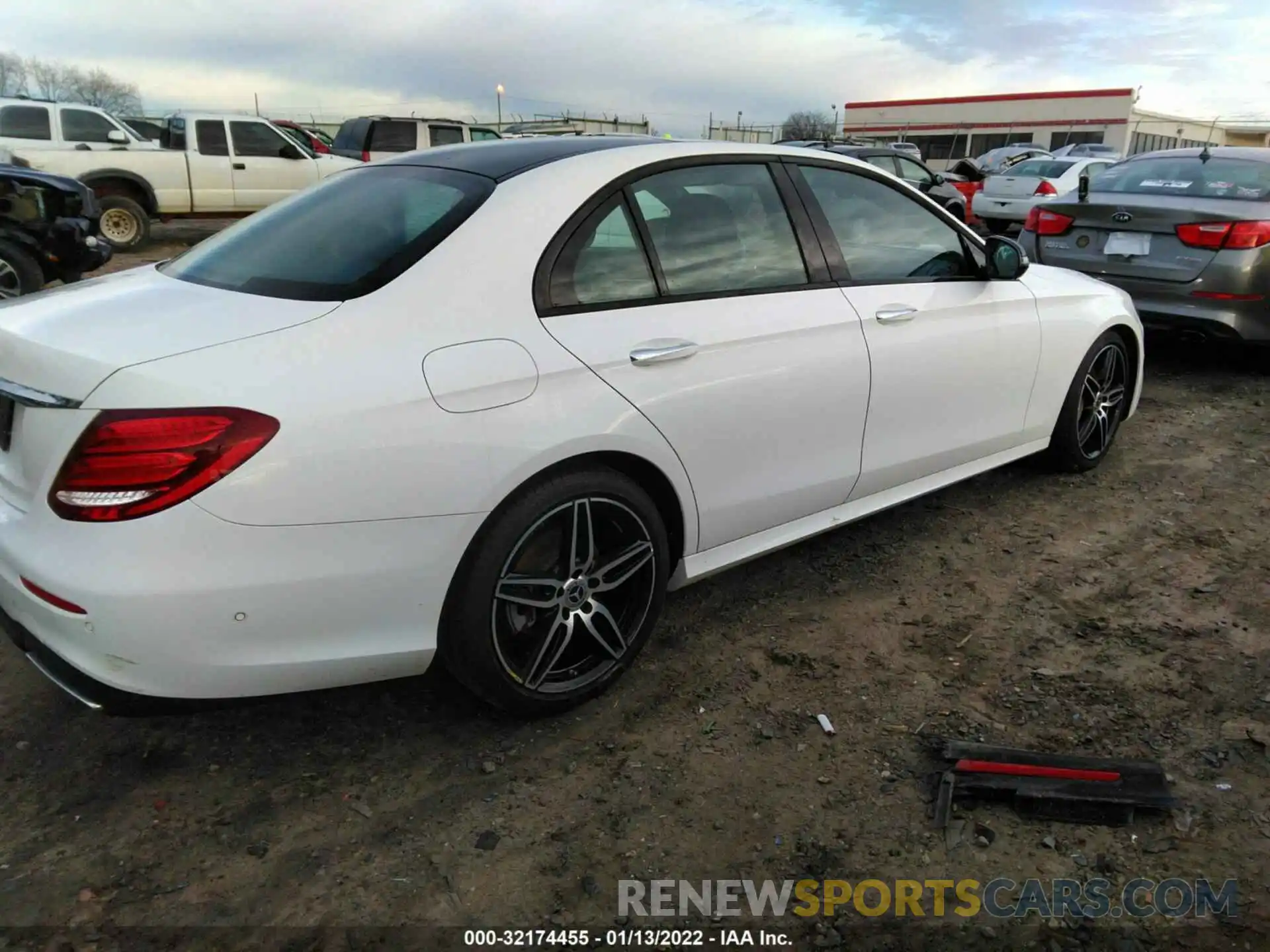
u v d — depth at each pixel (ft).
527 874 7.02
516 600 8.06
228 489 6.42
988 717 8.83
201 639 6.62
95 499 6.38
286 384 6.68
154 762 8.25
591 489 8.24
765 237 9.94
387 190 9.02
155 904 6.73
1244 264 18.24
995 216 49.08
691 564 9.59
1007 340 12.32
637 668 9.71
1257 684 9.26
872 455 10.98
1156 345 24.16
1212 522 13.19
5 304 8.48
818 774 8.07
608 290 8.57
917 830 7.42
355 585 7.06
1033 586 11.40
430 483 7.17
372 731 8.69
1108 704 8.98
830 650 10.00
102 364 6.54
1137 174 21.47
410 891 6.86
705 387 8.95
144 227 42.96
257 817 7.59
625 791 7.89
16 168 26.78
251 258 8.53
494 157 9.10
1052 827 7.44
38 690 9.29
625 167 9.00
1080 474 15.01
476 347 7.54
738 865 7.10
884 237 11.14
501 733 8.67
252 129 44.91
